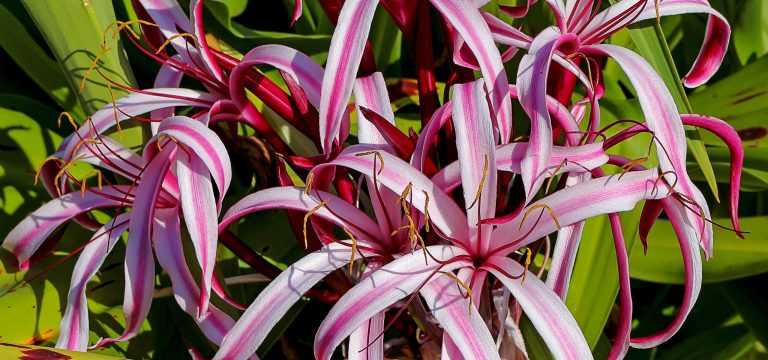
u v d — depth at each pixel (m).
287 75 0.98
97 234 0.98
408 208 0.92
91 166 1.17
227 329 0.95
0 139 1.17
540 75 0.88
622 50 0.93
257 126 0.99
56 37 1.05
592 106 0.95
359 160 0.91
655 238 1.16
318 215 0.93
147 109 0.99
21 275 1.07
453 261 0.90
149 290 0.94
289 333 1.18
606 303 1.05
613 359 0.93
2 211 1.14
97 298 1.08
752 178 1.19
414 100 1.25
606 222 1.07
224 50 1.22
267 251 1.17
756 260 1.12
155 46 1.04
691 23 1.36
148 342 1.11
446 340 0.89
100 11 1.06
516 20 1.14
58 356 0.87
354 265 0.97
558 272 0.93
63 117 1.22
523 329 1.01
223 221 0.93
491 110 0.92
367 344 0.89
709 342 1.28
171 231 0.96
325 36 1.25
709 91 1.21
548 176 0.91
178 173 0.91
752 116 1.19
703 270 1.13
